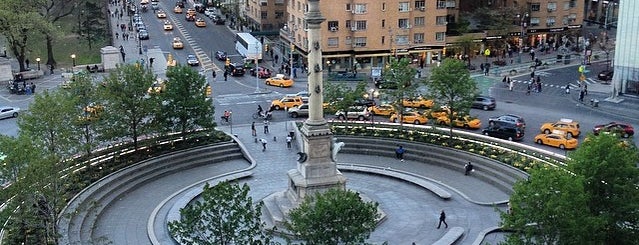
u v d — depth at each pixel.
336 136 76.19
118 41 145.25
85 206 54.66
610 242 41.62
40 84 108.25
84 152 63.59
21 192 43.88
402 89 77.75
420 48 125.06
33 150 45.25
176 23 169.88
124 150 70.25
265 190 62.31
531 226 39.72
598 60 132.75
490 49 135.12
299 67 123.38
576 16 144.75
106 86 67.12
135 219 56.16
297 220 37.19
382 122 86.00
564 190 38.62
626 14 99.56
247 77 116.06
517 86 110.31
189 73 70.00
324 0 117.31
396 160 71.75
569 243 39.06
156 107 68.81
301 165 55.50
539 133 81.50
